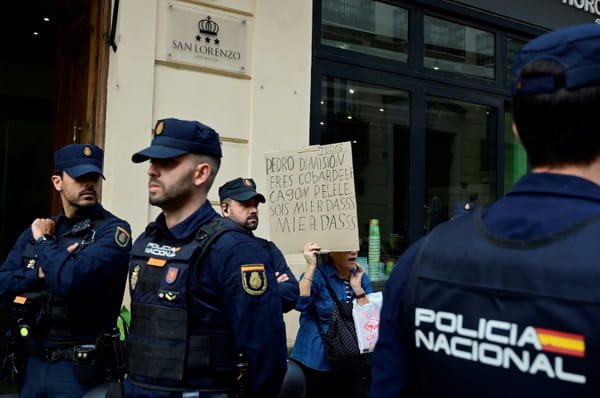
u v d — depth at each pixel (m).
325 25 5.32
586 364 0.85
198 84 4.36
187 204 2.03
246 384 1.85
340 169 3.51
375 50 5.65
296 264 4.68
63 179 2.78
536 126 1.05
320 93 5.22
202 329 1.86
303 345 3.29
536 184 1.05
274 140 4.68
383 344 1.17
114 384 1.99
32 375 2.59
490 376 0.95
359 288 3.34
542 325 0.90
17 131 9.38
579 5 7.11
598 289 0.86
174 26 4.24
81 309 2.60
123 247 2.68
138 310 1.91
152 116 4.14
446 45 6.18
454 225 1.14
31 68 9.34
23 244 2.88
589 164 1.02
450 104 6.22
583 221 0.95
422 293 1.08
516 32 6.69
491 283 0.98
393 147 5.75
